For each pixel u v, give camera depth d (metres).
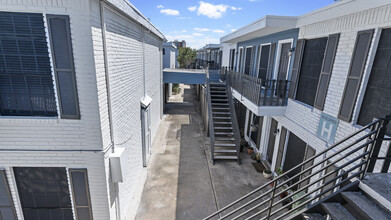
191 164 9.23
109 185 4.96
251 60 11.45
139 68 7.63
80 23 3.80
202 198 7.10
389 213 2.28
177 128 13.77
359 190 2.69
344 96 4.49
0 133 4.29
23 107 4.29
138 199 6.95
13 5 3.65
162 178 8.13
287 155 7.35
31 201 4.95
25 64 4.04
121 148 5.33
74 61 3.97
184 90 29.78
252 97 7.78
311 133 5.70
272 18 6.55
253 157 9.80
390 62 3.64
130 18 5.93
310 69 5.97
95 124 4.38
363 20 4.09
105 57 4.47
